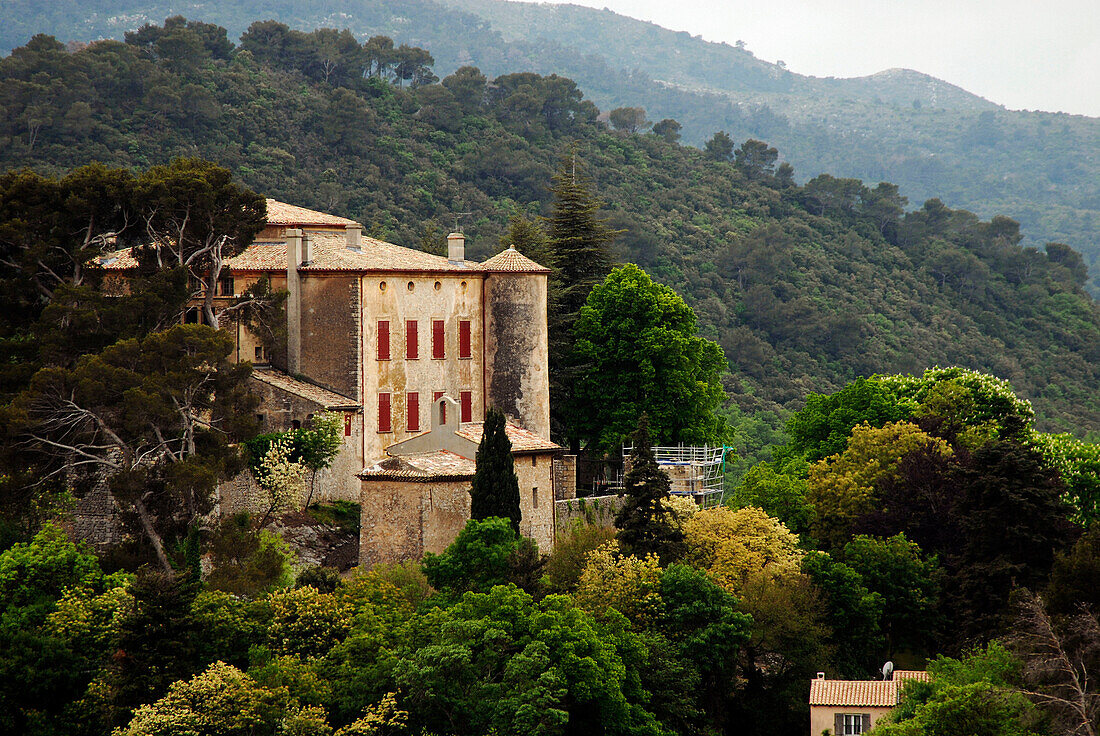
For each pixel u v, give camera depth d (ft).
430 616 527.40
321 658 510.58
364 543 630.33
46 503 620.90
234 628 519.19
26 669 491.72
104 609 521.65
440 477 625.41
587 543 644.69
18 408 593.01
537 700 489.67
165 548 613.11
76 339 634.43
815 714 544.62
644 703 545.44
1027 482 647.56
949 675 525.34
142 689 490.49
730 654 598.75
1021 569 626.23
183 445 620.49
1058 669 498.69
